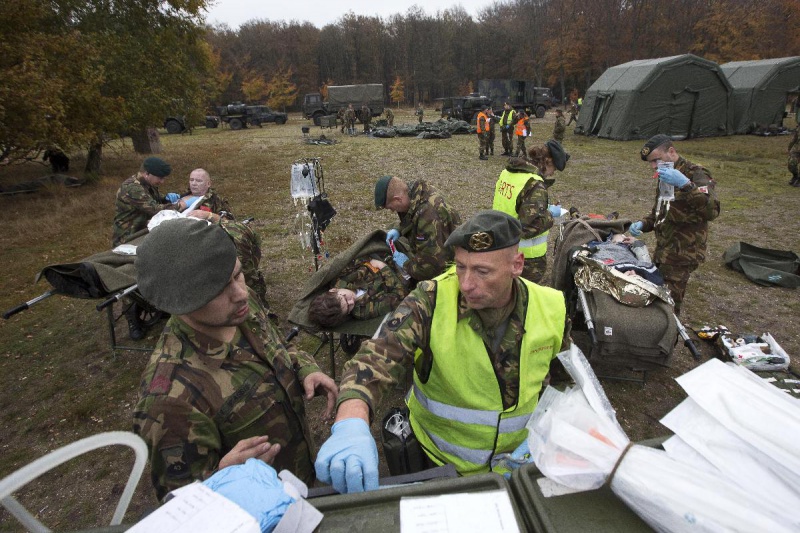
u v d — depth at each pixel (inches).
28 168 562.3
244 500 25.5
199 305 42.0
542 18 2236.7
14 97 330.6
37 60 356.8
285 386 54.4
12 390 143.7
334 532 26.6
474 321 54.1
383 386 47.9
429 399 59.2
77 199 383.2
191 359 46.5
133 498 104.0
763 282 196.4
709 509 23.9
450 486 29.1
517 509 27.0
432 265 119.9
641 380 132.4
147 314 182.4
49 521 98.5
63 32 433.7
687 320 167.5
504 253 48.1
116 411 132.9
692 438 29.6
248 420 49.0
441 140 758.5
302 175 170.6
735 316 170.1
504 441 57.7
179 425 43.1
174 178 478.9
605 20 1846.7
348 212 335.3
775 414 28.8
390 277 130.6
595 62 1918.1
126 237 166.9
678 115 663.1
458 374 54.7
